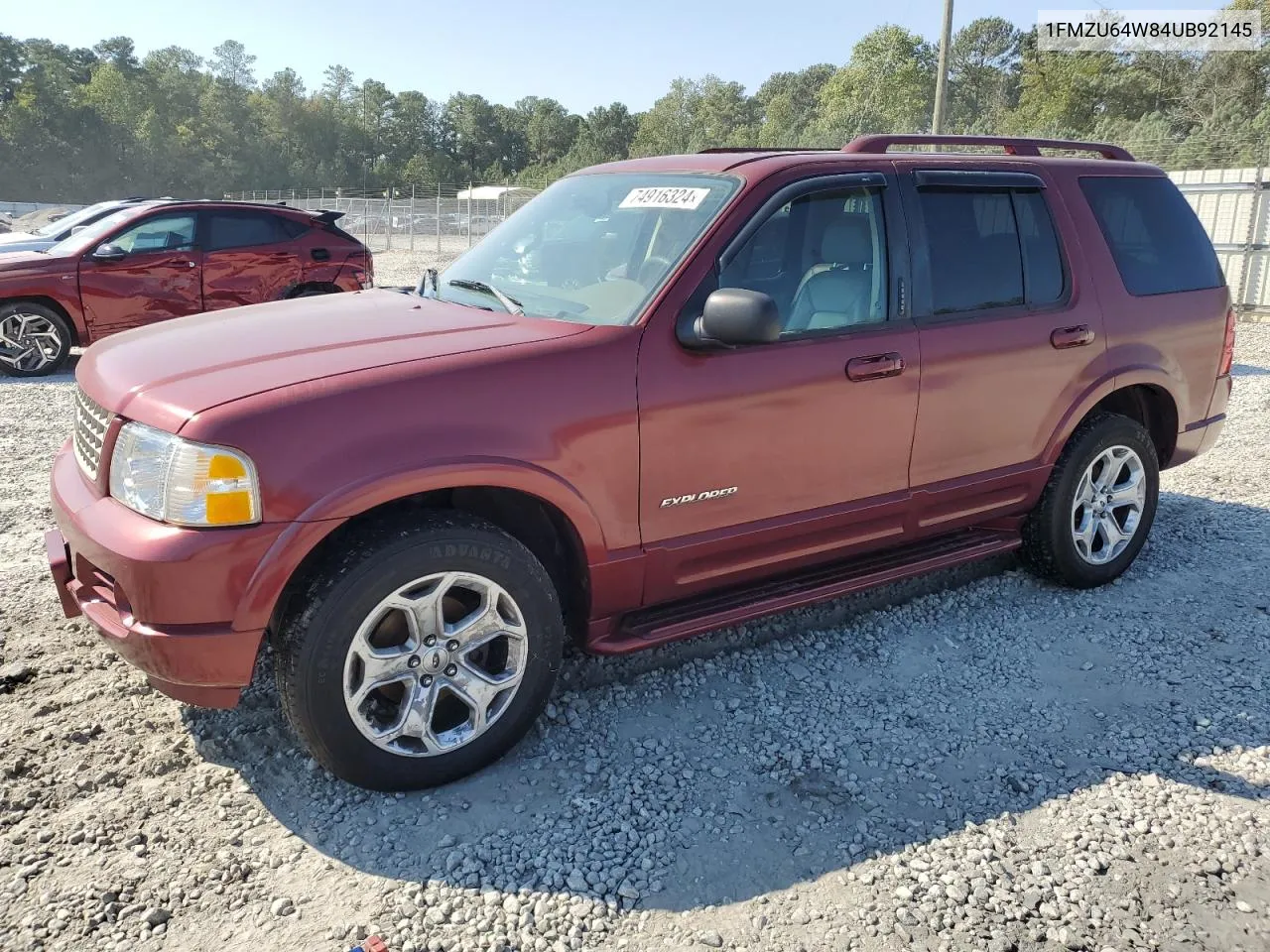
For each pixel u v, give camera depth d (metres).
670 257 3.33
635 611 3.42
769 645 3.97
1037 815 2.90
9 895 2.50
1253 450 7.10
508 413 2.90
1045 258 4.20
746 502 3.42
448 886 2.57
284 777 3.02
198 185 107.12
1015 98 90.88
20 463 6.55
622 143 132.38
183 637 2.60
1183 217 4.82
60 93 99.75
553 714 3.42
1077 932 2.44
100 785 2.96
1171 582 4.64
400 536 2.76
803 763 3.16
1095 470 4.47
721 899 2.55
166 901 2.50
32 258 9.80
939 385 3.78
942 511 4.00
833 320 3.57
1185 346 4.66
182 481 2.59
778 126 90.69
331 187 124.12
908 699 3.57
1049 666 3.82
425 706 2.90
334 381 2.75
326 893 2.54
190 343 3.17
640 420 3.12
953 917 2.49
